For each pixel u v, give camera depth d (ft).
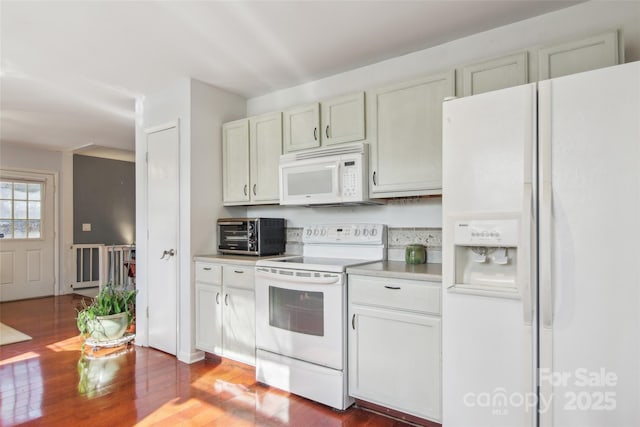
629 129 4.71
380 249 9.20
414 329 6.82
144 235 11.80
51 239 19.94
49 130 15.97
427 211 8.75
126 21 7.54
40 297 19.36
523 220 5.21
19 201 19.03
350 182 8.52
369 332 7.36
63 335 12.69
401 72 9.16
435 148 7.64
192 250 10.49
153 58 9.23
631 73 4.72
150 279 11.54
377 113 8.42
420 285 6.75
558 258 5.06
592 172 4.89
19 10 7.07
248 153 10.71
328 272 7.77
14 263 18.72
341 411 7.60
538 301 5.22
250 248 10.30
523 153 5.32
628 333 4.69
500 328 5.50
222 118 11.35
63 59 9.25
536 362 5.22
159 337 11.23
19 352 10.99
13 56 9.06
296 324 8.25
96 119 14.32
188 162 10.50
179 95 10.78
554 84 5.15
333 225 9.94
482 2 6.98
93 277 21.65
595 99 4.90
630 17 6.67
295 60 9.38
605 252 4.81
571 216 4.99
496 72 7.11
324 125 9.33
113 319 11.26
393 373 7.06
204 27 7.81
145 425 7.03
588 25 6.99
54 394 8.27
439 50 8.63
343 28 7.88
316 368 7.89
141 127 11.97
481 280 5.86
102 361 10.32
